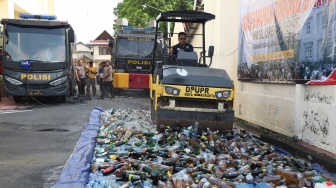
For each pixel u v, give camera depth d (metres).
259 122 9.72
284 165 5.59
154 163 5.34
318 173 5.30
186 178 4.60
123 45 17.84
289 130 7.99
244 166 5.33
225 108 7.58
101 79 17.02
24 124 9.66
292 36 7.73
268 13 8.91
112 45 19.00
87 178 4.98
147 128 7.99
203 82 7.47
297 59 7.50
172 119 7.39
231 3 12.08
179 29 24.72
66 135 8.23
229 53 12.21
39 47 14.09
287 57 7.95
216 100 7.58
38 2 27.66
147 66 17.78
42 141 7.58
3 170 5.54
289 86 8.10
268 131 9.23
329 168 5.58
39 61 13.85
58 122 10.02
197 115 7.43
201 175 4.74
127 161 5.54
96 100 16.41
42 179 5.14
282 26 8.17
